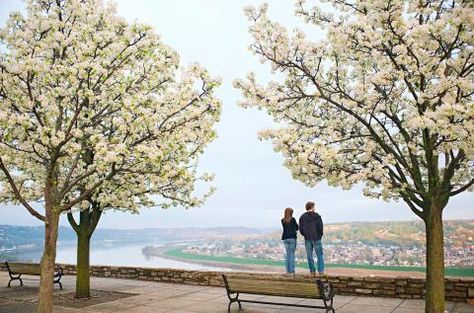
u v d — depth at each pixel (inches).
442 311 309.4
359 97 346.0
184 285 536.7
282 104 381.1
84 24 390.9
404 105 354.0
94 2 438.9
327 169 331.6
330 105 385.1
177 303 423.2
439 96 294.2
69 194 468.8
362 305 384.2
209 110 365.7
